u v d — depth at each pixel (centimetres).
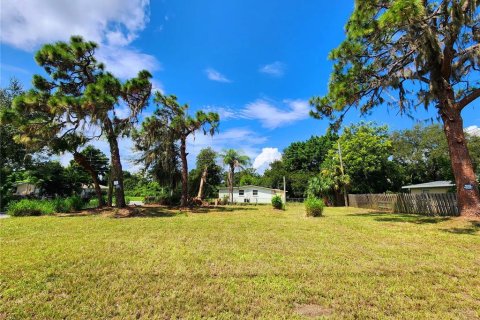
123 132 1538
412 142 3133
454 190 1522
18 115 1270
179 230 834
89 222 1027
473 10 729
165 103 1802
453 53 921
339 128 1260
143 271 425
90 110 1252
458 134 965
